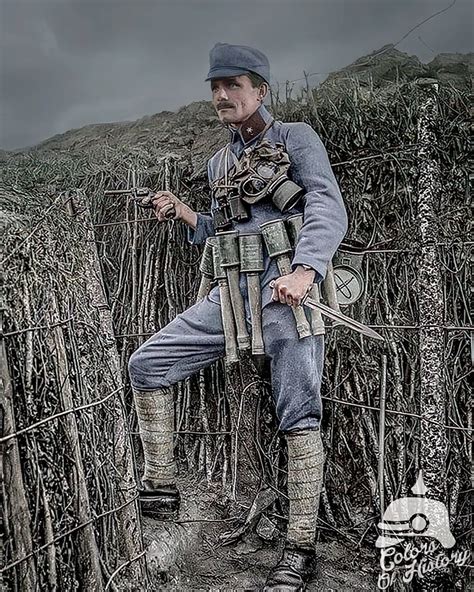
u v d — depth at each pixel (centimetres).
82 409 210
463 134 276
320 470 255
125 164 338
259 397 306
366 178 289
